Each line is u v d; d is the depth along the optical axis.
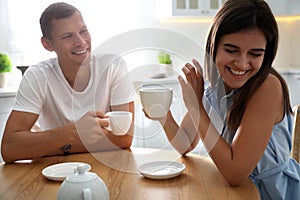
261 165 1.24
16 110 1.46
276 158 1.25
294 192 1.25
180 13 3.62
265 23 1.09
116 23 3.65
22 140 1.37
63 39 1.53
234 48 1.11
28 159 1.38
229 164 1.07
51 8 1.56
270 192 1.24
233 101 1.24
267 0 3.91
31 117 1.49
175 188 1.03
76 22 1.54
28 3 3.39
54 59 1.66
